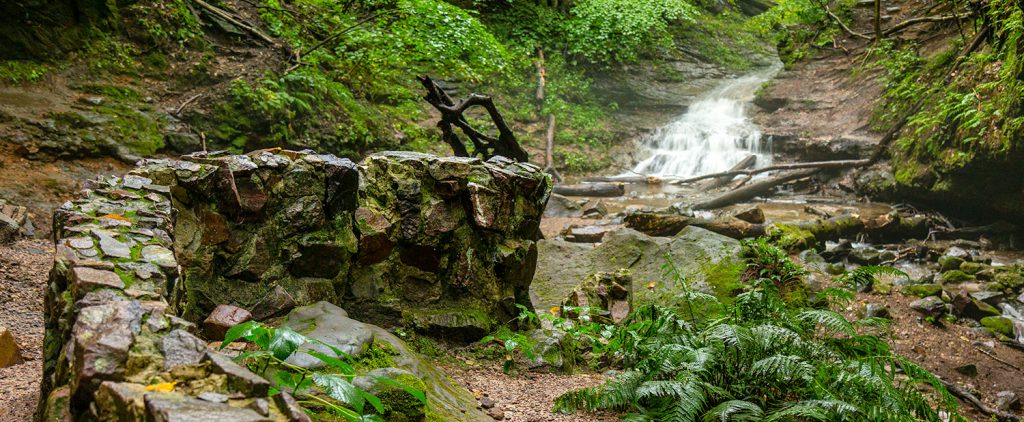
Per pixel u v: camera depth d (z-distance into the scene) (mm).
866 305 7809
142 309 2275
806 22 20750
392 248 4422
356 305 4316
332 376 2527
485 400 3736
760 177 16016
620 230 7992
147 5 11500
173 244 3502
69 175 8555
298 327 3607
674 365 3611
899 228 11680
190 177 3734
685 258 7250
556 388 4137
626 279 6012
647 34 22250
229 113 10883
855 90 17609
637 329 4336
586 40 20547
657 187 16031
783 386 3713
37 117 8891
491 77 18766
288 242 4031
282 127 11344
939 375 6789
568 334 4965
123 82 10641
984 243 11906
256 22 13344
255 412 1732
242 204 3832
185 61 11500
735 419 3400
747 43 24734
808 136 16625
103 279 2479
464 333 4516
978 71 13086
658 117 20250
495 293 4797
